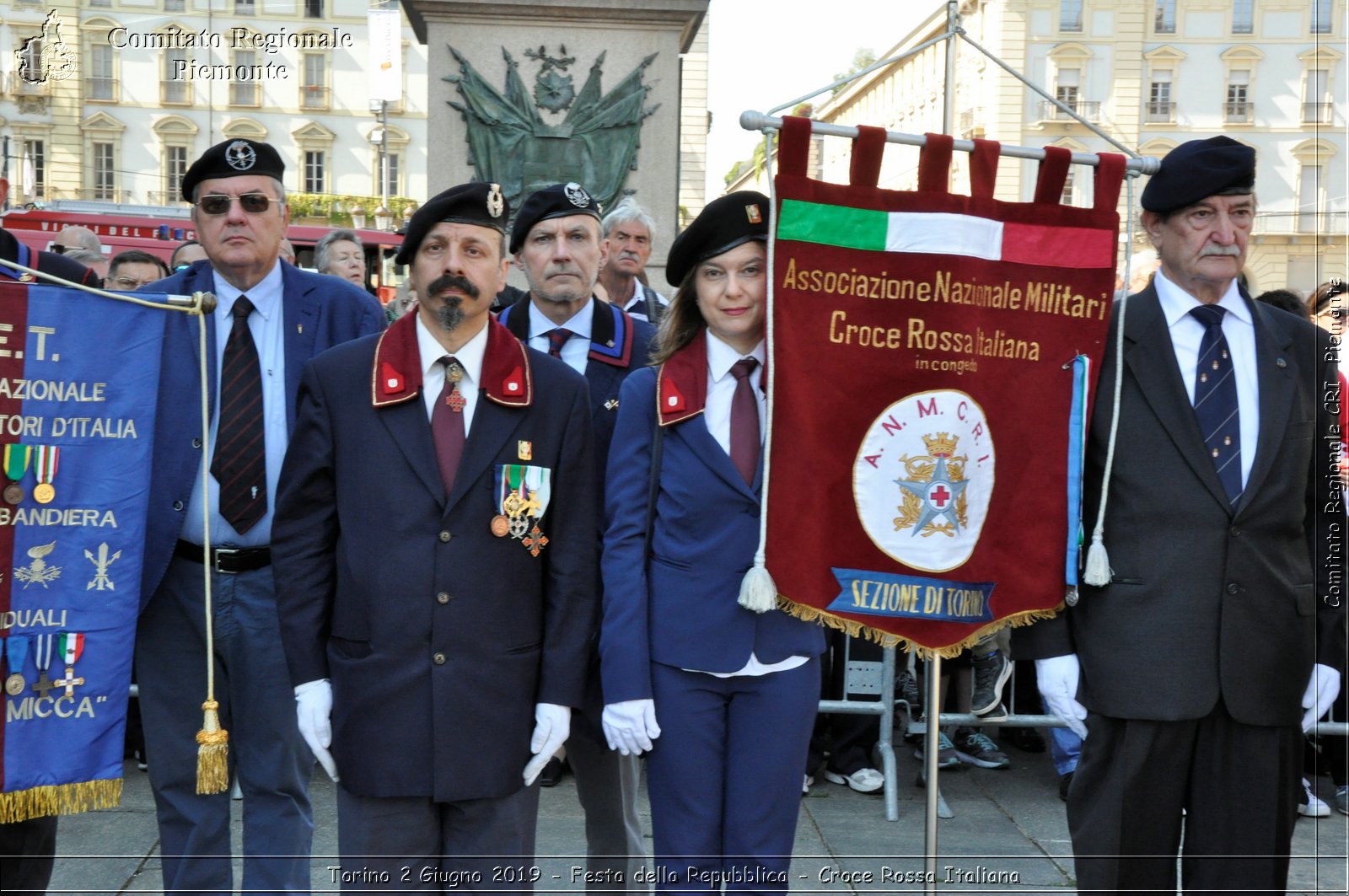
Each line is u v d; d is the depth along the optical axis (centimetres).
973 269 303
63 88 2712
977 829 457
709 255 299
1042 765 540
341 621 289
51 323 304
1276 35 2472
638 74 781
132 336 313
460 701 283
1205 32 2488
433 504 287
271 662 342
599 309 371
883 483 301
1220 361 305
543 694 294
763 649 294
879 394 300
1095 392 308
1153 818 304
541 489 294
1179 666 296
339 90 3025
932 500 302
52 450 304
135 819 448
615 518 303
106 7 2703
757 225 298
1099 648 304
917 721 534
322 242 674
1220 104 2509
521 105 779
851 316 298
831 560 298
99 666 309
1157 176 308
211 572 337
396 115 3072
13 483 299
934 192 302
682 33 809
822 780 514
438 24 773
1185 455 300
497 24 775
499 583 289
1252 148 299
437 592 284
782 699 297
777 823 295
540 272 362
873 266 299
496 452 291
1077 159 309
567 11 774
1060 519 306
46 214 1510
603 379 362
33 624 302
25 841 325
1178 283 309
